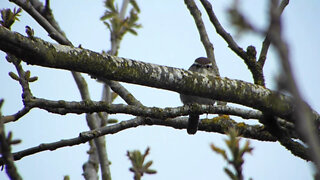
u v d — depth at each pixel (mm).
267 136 10586
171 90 7621
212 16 9141
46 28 10516
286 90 3203
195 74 7668
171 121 10445
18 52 6367
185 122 10648
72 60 6742
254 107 8055
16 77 8164
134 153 8734
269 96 7977
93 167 11969
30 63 6594
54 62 6637
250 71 9242
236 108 9078
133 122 9352
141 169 8633
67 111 8438
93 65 6914
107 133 9008
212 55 11695
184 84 7520
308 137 3400
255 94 7926
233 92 7816
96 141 11453
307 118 3367
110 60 7051
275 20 3084
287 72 3057
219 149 5211
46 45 6562
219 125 10766
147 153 8766
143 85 7414
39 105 8070
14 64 8219
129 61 7242
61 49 6684
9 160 5461
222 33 9188
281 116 8133
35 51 6406
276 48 3066
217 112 8938
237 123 10820
